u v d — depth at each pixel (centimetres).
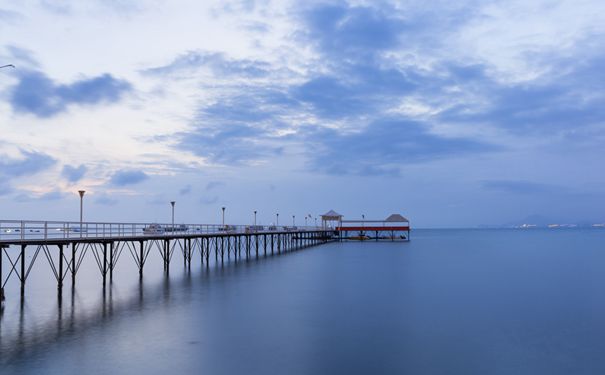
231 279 3791
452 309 2608
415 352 1795
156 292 3055
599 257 6662
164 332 2002
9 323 2127
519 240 14088
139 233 3716
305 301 2786
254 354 1731
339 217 11175
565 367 1656
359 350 1809
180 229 4319
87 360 1620
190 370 1552
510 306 2717
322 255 6644
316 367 1611
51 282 3541
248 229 5981
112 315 2309
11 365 1562
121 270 4538
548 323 2291
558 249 8856
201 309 2494
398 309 2584
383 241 11419
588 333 2102
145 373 1512
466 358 1738
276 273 4284
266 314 2397
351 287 3406
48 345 1784
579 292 3284
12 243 2403
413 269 4750
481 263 5578
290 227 8856
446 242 12188
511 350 1836
